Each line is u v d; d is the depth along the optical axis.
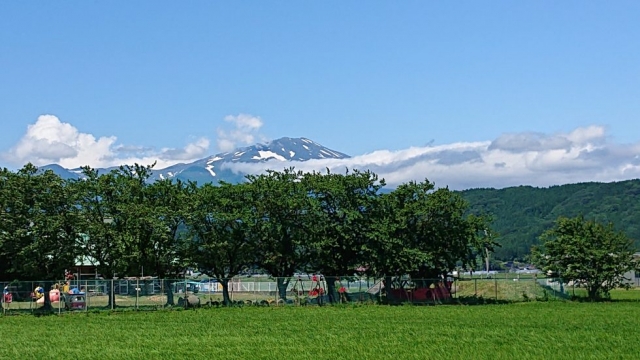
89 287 64.69
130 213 68.75
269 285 74.25
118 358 33.81
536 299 80.19
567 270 79.81
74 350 36.69
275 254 76.38
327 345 38.03
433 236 79.44
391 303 74.88
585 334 42.44
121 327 49.06
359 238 76.94
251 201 74.62
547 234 82.75
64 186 68.62
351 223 76.19
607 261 79.56
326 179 77.75
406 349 36.06
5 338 42.41
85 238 68.94
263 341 40.16
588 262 79.44
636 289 107.94
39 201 66.06
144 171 73.69
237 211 73.06
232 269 75.94
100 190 70.44
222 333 44.56
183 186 76.25
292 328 47.53
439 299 76.94
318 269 79.19
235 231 73.69
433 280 77.50
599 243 80.44
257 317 57.06
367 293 75.62
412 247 78.44
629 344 37.44
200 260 72.94
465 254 80.12
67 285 63.44
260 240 75.69
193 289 71.69
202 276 80.75
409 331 45.06
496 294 79.50
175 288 67.69
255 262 76.81
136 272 71.44
